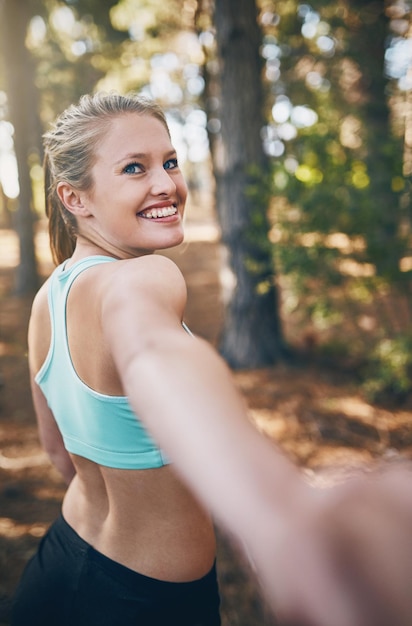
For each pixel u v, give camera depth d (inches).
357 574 16.4
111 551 47.9
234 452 19.4
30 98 625.6
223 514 18.3
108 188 48.1
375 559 16.4
